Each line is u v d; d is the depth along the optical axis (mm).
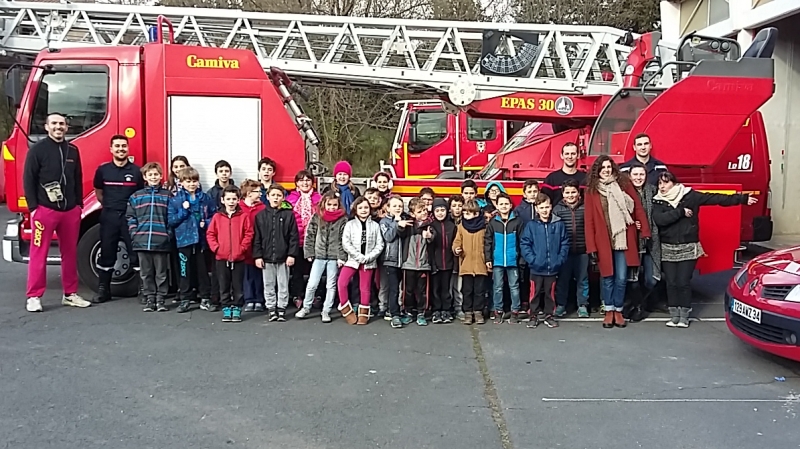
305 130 7969
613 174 6352
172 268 7062
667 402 4492
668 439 3895
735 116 7355
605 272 6344
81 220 7191
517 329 6410
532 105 9000
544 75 9305
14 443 3746
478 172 12289
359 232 6359
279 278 6551
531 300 6492
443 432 3961
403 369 5133
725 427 4078
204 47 7168
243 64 7211
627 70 8945
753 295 5074
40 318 6480
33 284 6648
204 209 6801
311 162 7953
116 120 7105
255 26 9141
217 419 4121
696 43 7953
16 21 9086
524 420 4156
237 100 7234
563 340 6020
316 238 6520
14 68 6957
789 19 12477
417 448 3744
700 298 7988
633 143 7270
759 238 9016
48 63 7059
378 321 6660
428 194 6496
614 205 6301
